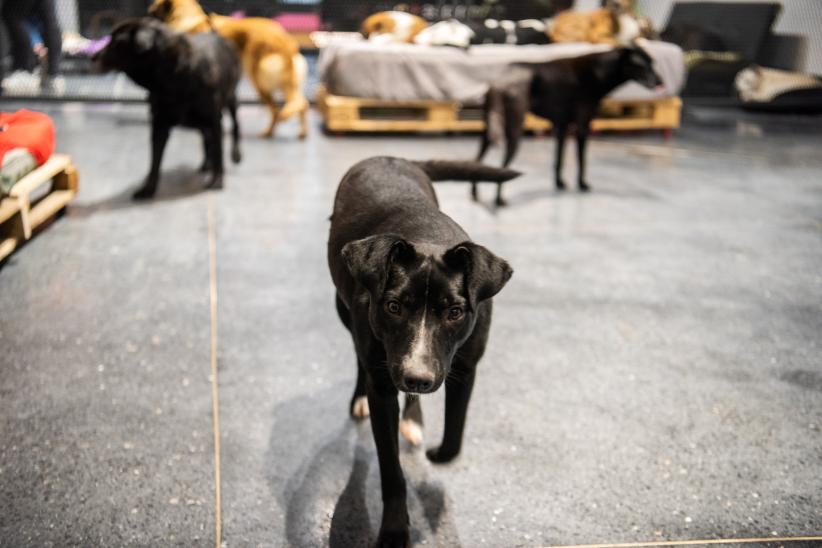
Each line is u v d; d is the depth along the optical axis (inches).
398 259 61.6
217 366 103.7
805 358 111.7
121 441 85.3
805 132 305.3
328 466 82.4
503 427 90.9
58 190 164.9
